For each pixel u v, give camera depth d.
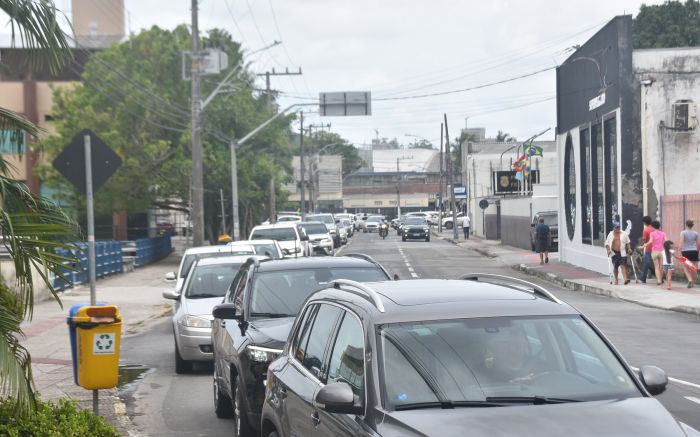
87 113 53.50
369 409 6.03
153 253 54.72
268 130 61.50
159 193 55.16
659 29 80.19
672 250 32.16
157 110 54.62
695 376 14.30
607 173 37.94
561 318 6.75
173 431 11.67
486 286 7.47
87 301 30.19
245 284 12.23
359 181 168.00
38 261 8.20
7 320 8.02
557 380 6.21
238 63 59.53
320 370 7.25
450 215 117.94
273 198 61.84
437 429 5.50
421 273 40.97
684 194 34.03
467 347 6.35
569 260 46.50
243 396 10.20
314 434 6.77
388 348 6.35
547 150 97.00
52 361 17.62
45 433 8.27
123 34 79.75
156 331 23.47
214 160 56.56
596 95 39.03
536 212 57.78
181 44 56.41
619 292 29.27
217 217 66.69
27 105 65.88
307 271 12.27
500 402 5.98
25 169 55.62
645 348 17.41
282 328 10.67
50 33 8.67
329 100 50.19
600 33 38.06
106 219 68.31
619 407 5.82
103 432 9.09
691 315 23.48
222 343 11.98
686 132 34.62
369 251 61.03
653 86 34.72
